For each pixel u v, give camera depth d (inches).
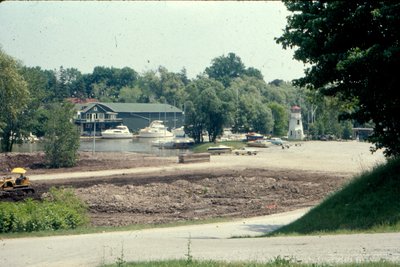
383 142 928.9
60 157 3073.3
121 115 7288.4
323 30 896.3
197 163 3329.2
